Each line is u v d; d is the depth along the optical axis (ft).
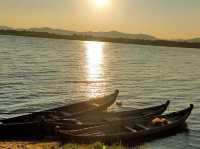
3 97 130.62
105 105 104.27
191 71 313.53
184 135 91.15
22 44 618.03
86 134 74.33
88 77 213.66
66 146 66.33
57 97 140.87
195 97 164.35
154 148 77.87
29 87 158.20
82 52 529.86
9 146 65.67
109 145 73.41
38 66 256.93
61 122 79.00
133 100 145.89
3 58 297.12
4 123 75.00
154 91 175.83
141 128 83.35
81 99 140.36
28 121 81.41
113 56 471.21
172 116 98.73
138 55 542.16
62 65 283.79
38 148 66.44
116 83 195.72
